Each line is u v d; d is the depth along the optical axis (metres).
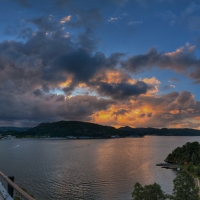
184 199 43.25
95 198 61.91
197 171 96.25
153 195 38.47
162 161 137.88
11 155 156.00
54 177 86.75
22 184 75.19
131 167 114.19
